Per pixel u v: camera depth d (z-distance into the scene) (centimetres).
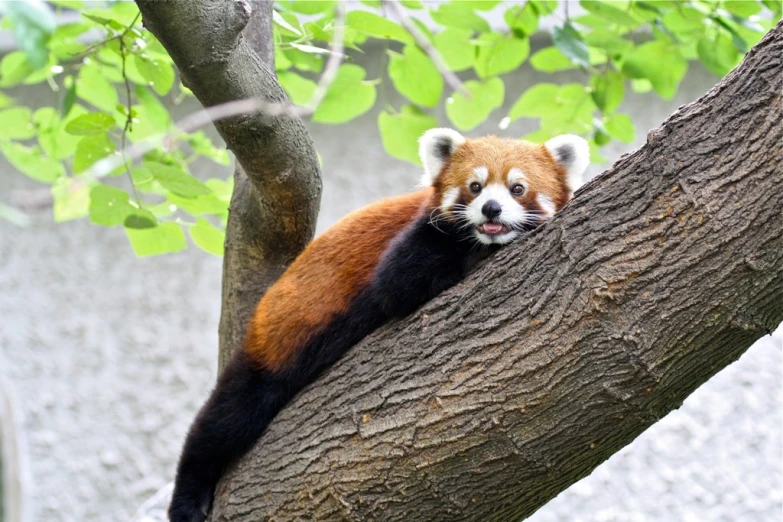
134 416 1580
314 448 684
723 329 571
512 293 634
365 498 650
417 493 637
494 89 1049
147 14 646
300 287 819
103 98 1057
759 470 1448
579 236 610
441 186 846
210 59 670
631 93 1602
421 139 888
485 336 632
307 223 873
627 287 582
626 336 580
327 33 890
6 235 1647
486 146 855
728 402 1483
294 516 680
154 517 1123
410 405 644
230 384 805
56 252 1645
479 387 620
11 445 701
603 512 1452
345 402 684
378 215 852
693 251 569
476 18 943
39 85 1569
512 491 628
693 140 586
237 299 898
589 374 592
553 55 1037
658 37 987
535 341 608
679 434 1480
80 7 948
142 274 1641
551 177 849
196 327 1616
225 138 759
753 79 574
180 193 840
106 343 1611
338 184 1619
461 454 622
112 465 1556
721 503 1438
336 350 779
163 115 1052
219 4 658
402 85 1027
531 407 604
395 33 874
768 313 571
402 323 697
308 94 1059
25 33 429
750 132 564
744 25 923
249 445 777
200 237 977
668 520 1438
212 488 801
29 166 1074
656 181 590
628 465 1473
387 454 642
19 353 1602
